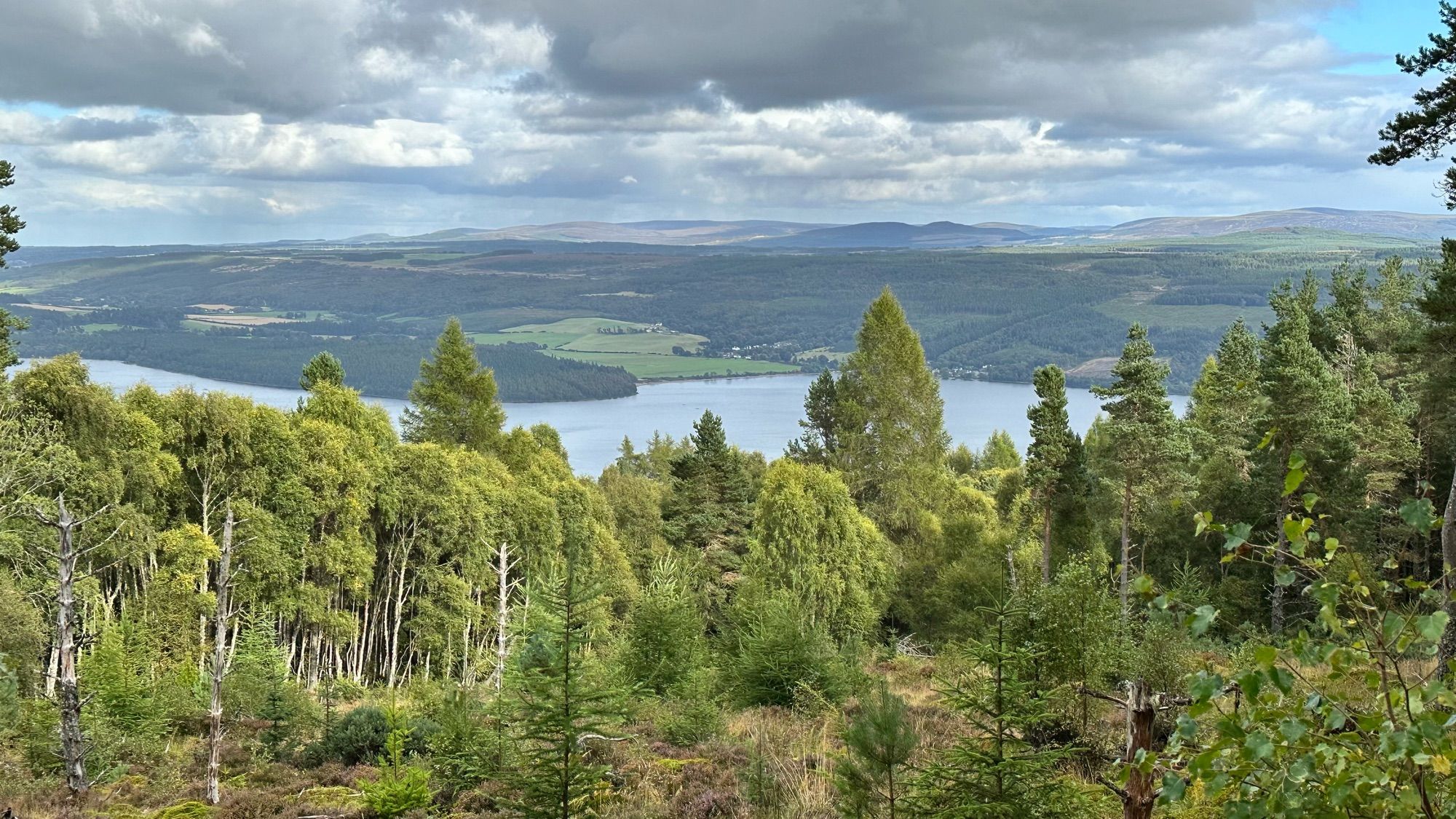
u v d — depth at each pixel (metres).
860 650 29.02
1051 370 47.19
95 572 32.41
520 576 48.66
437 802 14.41
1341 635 4.05
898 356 66.69
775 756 14.29
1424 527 3.97
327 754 18.62
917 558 59.59
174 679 23.64
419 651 48.41
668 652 23.44
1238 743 4.13
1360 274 59.00
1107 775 7.83
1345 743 4.09
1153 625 13.71
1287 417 38.44
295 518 42.44
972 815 8.17
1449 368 32.25
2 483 27.95
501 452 69.75
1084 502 48.56
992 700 8.99
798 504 51.56
